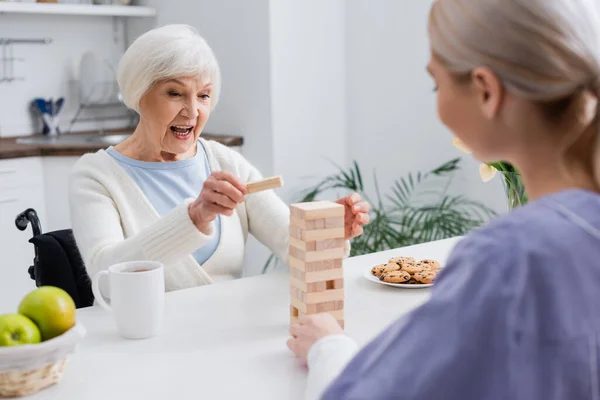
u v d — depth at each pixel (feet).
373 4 11.41
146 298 4.05
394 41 11.23
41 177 10.24
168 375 3.60
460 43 2.37
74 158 10.31
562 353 2.10
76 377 3.59
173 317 4.47
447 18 2.42
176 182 6.03
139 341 4.08
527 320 2.11
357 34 11.68
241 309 4.60
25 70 11.68
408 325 2.25
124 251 4.96
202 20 11.58
